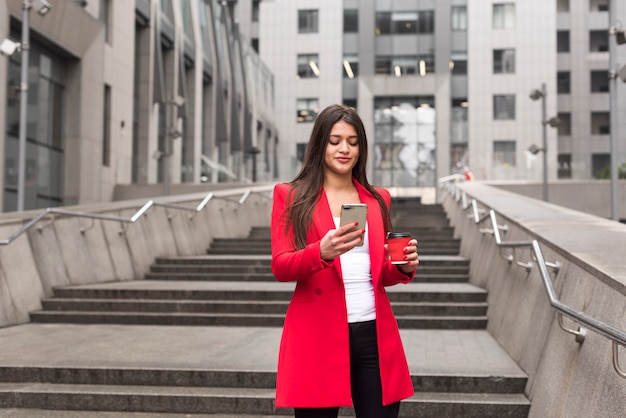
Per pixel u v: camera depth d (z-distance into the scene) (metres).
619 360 3.29
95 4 24.91
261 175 28.72
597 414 3.35
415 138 44.84
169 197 14.82
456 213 17.59
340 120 2.81
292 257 2.54
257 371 5.53
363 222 2.46
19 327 8.25
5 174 19.73
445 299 8.99
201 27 35.50
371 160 32.00
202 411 5.23
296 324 2.67
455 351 6.54
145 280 11.90
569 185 25.69
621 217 24.88
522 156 27.08
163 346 6.85
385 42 46.28
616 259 4.35
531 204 10.00
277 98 47.34
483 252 10.18
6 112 19.22
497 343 7.01
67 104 23.73
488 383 5.29
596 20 48.53
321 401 2.59
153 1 29.31
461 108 45.84
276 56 47.59
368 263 2.75
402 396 2.68
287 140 47.03
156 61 29.36
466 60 45.91
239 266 12.37
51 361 5.94
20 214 9.36
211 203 16.73
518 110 45.25
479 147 45.12
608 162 48.00
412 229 17.38
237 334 7.79
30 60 21.33
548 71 45.34
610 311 3.66
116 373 5.62
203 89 36.53
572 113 48.19
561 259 5.05
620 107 46.06
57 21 21.31
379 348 2.65
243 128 40.06
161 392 5.34
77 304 9.04
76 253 10.34
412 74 45.91
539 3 45.69
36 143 21.77
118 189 26.53
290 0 47.78
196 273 12.20
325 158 2.81
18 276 8.73
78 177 23.62
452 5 46.28
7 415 5.10
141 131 28.95
